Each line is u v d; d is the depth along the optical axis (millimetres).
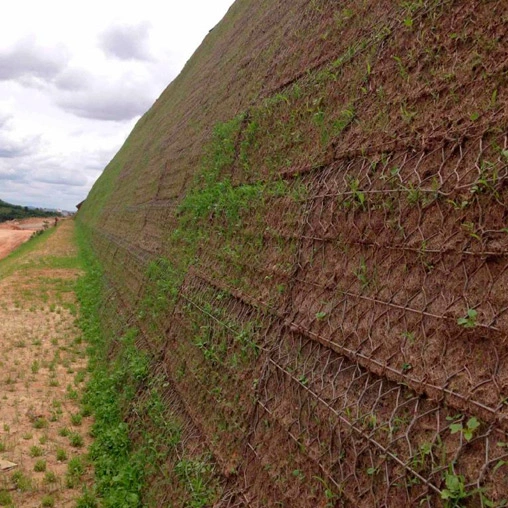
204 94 14547
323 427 3186
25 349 10281
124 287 11914
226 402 4551
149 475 5242
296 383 3639
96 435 6617
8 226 76312
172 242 9195
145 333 8172
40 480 5547
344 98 4680
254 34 11312
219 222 6816
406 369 2771
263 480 3600
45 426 6875
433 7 3789
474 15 3336
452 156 3014
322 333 3592
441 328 2678
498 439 2172
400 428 2646
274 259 4750
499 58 2992
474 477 2176
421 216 3066
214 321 5527
